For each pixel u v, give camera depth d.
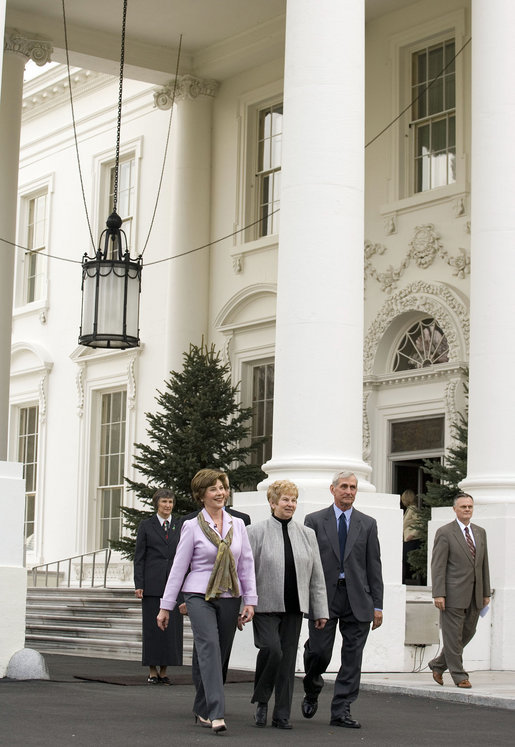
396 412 23.69
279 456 15.66
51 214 34.28
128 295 20.11
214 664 9.55
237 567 9.91
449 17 23.92
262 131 28.30
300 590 10.08
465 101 23.45
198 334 28.39
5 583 13.08
